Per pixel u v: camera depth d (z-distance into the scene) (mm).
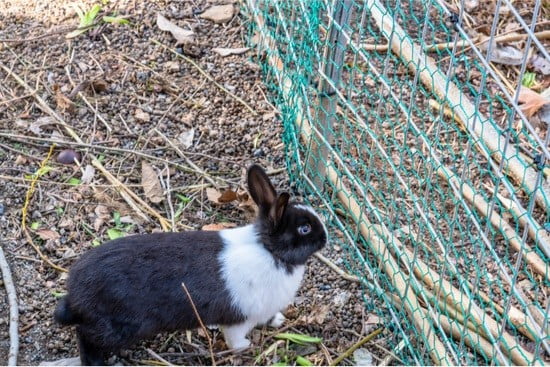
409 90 2033
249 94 2102
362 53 1780
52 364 1645
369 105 2023
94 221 1849
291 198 1919
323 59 1823
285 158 1991
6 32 2182
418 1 2162
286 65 2033
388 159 1762
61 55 2145
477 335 1669
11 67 2113
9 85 2080
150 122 2033
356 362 1682
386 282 1765
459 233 1836
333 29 1790
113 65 2131
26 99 2055
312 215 1648
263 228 1645
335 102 1863
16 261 1784
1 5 2240
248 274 1620
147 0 2266
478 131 1906
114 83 2098
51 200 1876
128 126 2023
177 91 2096
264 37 2139
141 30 2205
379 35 2115
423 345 1684
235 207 1896
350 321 1737
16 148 1963
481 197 1860
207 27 2229
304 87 1899
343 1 1767
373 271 1772
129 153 1970
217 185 1929
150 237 1636
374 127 1994
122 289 1590
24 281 1756
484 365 1658
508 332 1702
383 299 1749
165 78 2117
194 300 1609
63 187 1903
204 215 1881
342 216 1890
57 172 1928
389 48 1728
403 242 1813
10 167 1928
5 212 1855
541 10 2252
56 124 2012
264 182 1646
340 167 1927
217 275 1614
